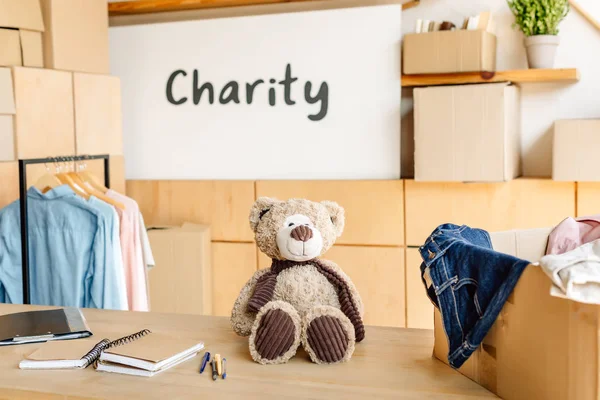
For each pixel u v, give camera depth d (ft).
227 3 9.74
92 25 9.27
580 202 8.19
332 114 9.30
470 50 8.24
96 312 4.94
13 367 3.83
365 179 9.20
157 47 9.98
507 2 8.59
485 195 8.55
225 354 3.98
